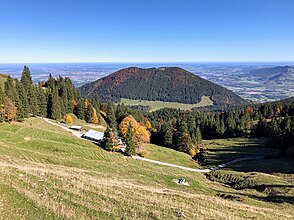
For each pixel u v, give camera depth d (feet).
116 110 608.19
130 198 86.79
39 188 81.15
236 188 204.03
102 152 250.16
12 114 310.86
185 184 186.80
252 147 392.88
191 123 514.68
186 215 79.71
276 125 422.41
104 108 625.41
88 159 216.74
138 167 223.51
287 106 584.81
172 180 193.57
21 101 359.87
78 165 179.52
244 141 439.63
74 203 75.25
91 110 473.26
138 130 319.88
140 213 76.07
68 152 219.41
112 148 276.00
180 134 391.65
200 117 642.22
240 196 148.05
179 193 111.55
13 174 88.48
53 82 540.52
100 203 78.38
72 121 427.74
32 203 70.85
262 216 94.68
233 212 92.68
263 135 473.67
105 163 207.62
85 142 279.90
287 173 233.96
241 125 515.50
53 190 81.61
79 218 67.56
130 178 167.53
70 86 539.70
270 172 245.65
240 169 272.92
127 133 287.69
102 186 93.97
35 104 400.47
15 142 212.64
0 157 138.82
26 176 89.30
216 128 515.91
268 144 391.04
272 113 606.14
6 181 81.05
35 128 281.95
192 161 340.39
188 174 241.55
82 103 480.64
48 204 71.56
